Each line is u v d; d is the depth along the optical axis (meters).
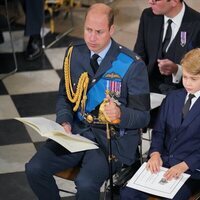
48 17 19.06
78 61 9.26
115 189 9.83
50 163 9.07
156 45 10.80
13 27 18.80
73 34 18.44
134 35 18.31
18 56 16.91
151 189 8.28
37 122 8.92
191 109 8.79
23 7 16.69
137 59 9.00
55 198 9.31
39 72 15.95
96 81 9.10
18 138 12.76
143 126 9.01
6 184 11.20
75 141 8.76
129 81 8.95
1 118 13.58
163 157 9.04
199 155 8.77
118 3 21.03
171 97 9.09
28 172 9.05
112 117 8.45
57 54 17.00
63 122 9.36
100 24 8.73
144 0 21.42
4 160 11.95
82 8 20.30
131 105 8.98
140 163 9.49
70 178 9.16
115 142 9.08
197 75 8.53
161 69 10.26
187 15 10.55
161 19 10.75
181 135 8.87
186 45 10.54
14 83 15.32
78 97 9.26
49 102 14.35
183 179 8.49
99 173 8.77
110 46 9.08
